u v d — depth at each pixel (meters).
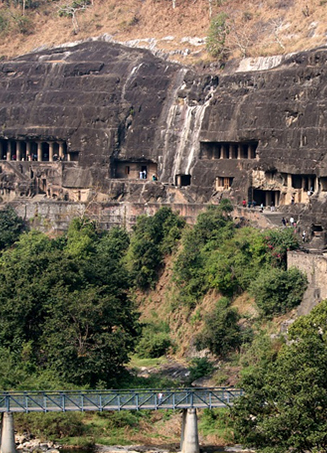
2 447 99.69
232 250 144.50
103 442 105.75
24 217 181.88
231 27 196.88
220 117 171.88
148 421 112.94
